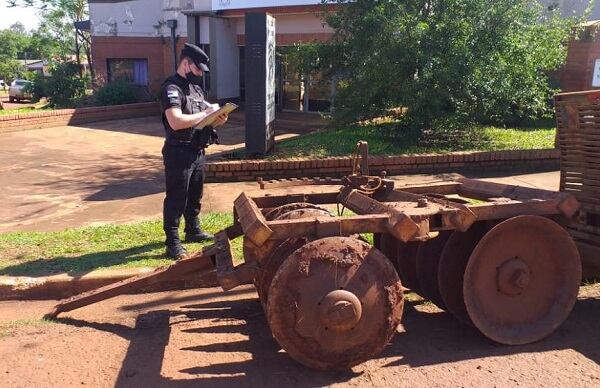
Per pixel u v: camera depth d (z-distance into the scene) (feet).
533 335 13.12
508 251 12.87
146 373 12.03
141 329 14.37
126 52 74.64
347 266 11.45
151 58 73.41
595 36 42.63
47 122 54.34
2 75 168.35
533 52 33.60
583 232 15.07
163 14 71.10
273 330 11.31
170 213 18.48
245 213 13.21
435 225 12.53
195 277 16.71
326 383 11.59
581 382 11.43
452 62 31.22
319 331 11.41
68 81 71.97
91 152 40.83
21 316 15.40
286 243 13.60
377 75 33.50
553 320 13.34
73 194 28.45
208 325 14.65
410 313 15.15
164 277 14.39
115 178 32.09
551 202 13.23
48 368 12.16
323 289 11.35
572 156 15.07
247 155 33.04
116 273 17.15
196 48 18.43
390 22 32.81
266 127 32.96
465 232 13.38
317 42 40.14
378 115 37.14
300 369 12.17
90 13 75.41
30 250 19.45
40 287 16.70
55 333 13.96
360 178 15.90
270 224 11.71
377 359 12.54
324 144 35.63
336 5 39.29
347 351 11.61
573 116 14.92
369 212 13.32
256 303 16.25
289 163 30.68
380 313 11.64
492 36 32.68
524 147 33.99
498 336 12.91
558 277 13.38
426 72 31.55
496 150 32.71
